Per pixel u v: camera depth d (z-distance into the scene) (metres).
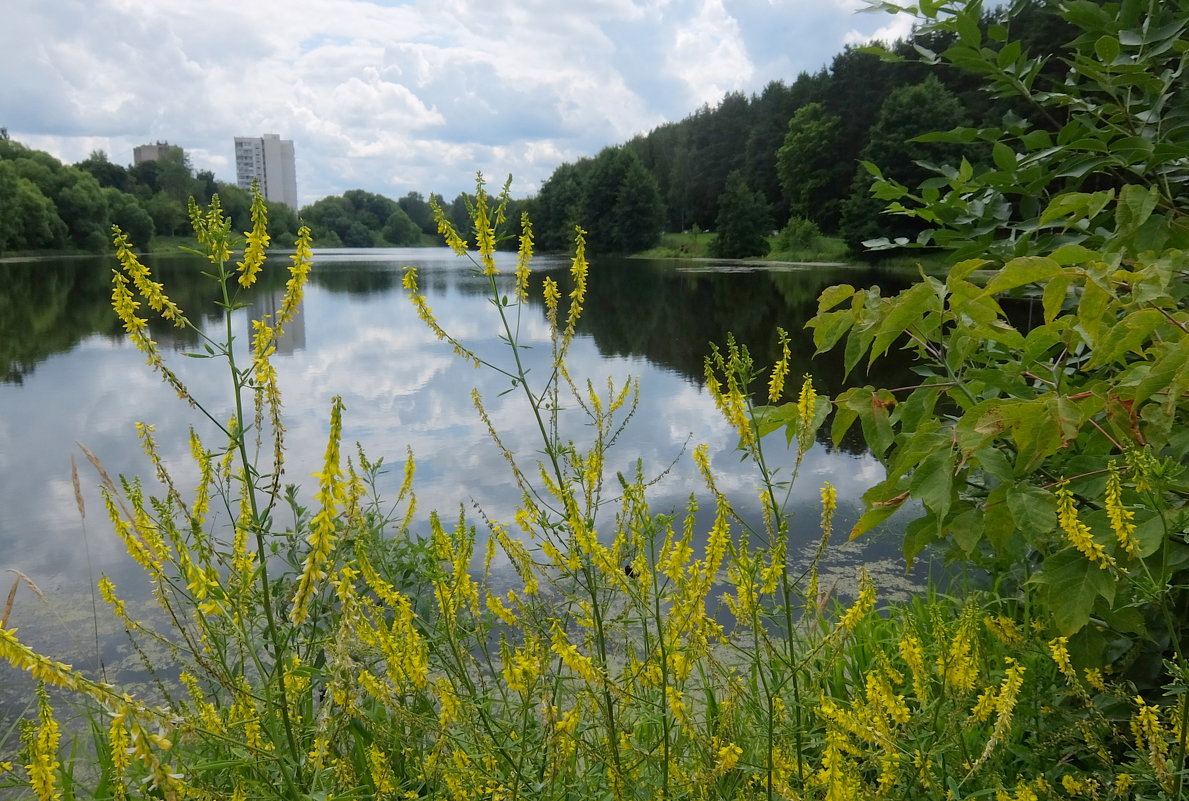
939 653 2.11
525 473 7.24
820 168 62.25
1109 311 2.24
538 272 36.72
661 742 2.03
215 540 1.97
